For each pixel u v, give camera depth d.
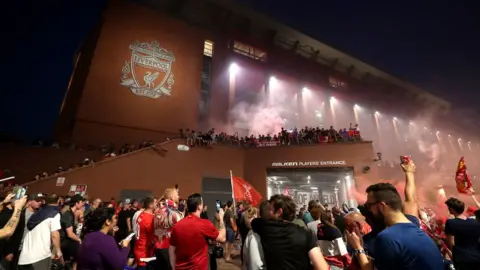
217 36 32.06
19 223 4.82
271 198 3.05
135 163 18.12
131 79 24.31
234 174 21.25
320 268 2.59
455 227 3.84
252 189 10.16
